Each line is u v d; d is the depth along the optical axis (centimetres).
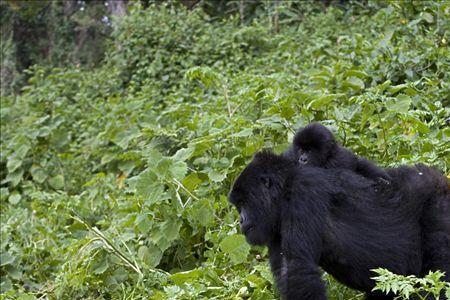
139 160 1356
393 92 1081
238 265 929
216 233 976
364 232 704
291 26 2164
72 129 1802
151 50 2083
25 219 1345
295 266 682
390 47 1285
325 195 704
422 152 939
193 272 869
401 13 1514
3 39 3012
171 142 1234
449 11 1379
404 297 668
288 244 692
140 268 995
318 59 1580
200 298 827
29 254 1215
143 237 1066
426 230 709
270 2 2288
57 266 1186
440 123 998
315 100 1062
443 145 925
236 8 2477
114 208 1255
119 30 2230
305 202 696
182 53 2041
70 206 1275
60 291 1012
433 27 1415
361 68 1269
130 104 1550
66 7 2998
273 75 1312
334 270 719
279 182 714
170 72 1970
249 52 1916
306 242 688
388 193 734
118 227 1105
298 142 878
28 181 1611
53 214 1290
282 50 1822
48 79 2191
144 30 2142
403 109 983
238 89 1407
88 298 1002
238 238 884
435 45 1257
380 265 700
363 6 2055
